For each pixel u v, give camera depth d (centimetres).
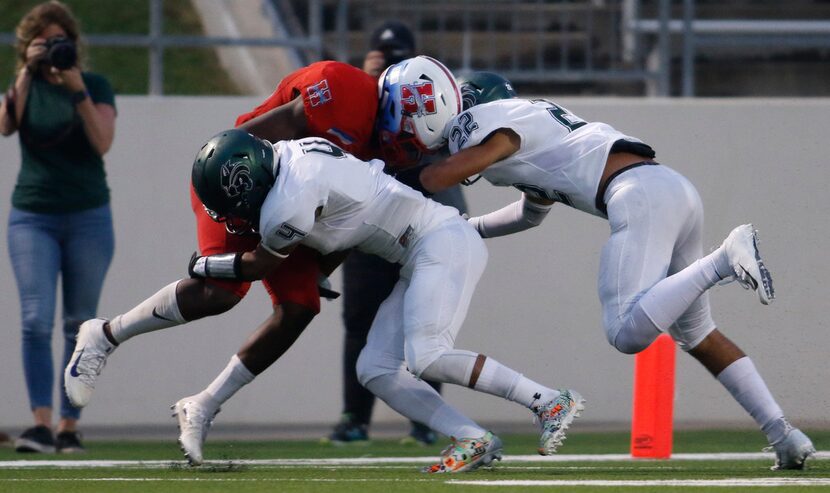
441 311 1356
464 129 1403
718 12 3431
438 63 1445
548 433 1343
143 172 2384
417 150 1463
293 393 2370
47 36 1958
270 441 2184
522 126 1411
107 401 2341
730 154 2400
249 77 3200
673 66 3075
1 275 2352
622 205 1385
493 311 2381
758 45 3203
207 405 1477
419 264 1379
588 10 2822
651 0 2988
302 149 1335
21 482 1304
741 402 1455
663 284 1355
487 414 2377
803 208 2380
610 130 1448
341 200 1336
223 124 2405
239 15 3244
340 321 2377
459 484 1234
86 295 1969
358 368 1443
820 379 2291
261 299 2369
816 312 2311
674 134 2409
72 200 1948
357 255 2062
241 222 1366
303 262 1450
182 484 1266
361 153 1461
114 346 1463
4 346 2344
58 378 2333
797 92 3372
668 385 1755
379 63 2047
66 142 1933
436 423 1412
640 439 1758
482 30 2830
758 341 2288
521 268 2388
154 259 2380
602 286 1398
